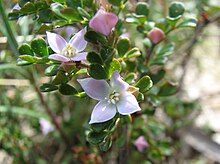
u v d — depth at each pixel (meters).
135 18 0.06
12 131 0.09
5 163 0.10
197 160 0.10
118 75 0.05
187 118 0.10
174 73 0.11
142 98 0.05
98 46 0.05
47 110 0.09
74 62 0.05
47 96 0.09
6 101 0.09
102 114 0.05
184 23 0.06
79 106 0.09
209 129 0.11
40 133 0.10
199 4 0.09
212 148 0.10
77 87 0.09
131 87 0.05
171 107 0.09
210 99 0.12
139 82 0.05
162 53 0.07
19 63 0.05
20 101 0.09
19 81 0.09
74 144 0.09
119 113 0.05
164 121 0.10
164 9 0.10
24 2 0.06
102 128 0.05
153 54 0.07
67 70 0.05
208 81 0.12
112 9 0.06
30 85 0.09
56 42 0.05
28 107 0.10
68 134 0.09
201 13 0.09
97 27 0.05
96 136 0.05
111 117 0.05
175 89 0.07
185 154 0.10
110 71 0.05
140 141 0.08
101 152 0.09
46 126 0.09
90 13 0.05
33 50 0.05
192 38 0.10
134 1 0.08
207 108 0.11
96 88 0.05
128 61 0.06
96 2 0.05
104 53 0.05
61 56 0.05
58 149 0.10
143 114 0.07
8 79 0.09
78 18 0.05
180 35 0.10
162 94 0.07
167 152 0.08
